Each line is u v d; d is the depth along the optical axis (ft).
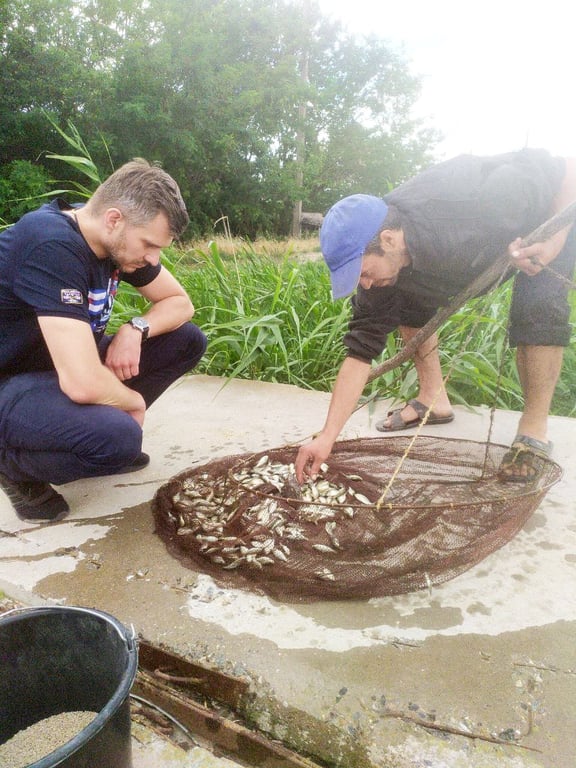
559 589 6.16
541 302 7.77
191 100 74.13
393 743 4.55
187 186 78.74
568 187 7.13
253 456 8.12
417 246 6.65
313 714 4.83
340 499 7.13
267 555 6.43
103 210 6.44
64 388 6.66
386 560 6.10
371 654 5.36
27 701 4.74
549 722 4.65
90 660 4.70
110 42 73.82
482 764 4.33
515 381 12.45
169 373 9.00
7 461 7.20
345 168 118.73
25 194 62.23
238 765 4.59
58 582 6.45
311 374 13.71
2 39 64.85
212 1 94.07
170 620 5.85
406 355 7.59
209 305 14.64
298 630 5.68
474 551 6.15
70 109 67.92
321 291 14.89
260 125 92.99
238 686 5.11
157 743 4.81
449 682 5.04
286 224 101.09
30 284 6.39
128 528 7.42
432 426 10.31
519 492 7.21
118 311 13.48
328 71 118.42
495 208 6.61
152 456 9.42
